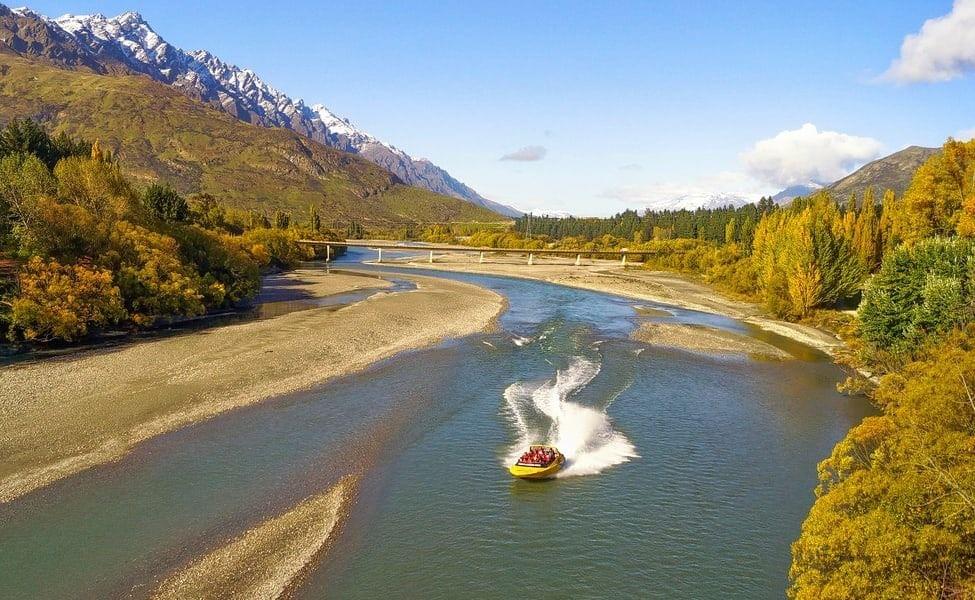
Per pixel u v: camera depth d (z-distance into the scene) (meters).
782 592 22.48
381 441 35.22
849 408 43.41
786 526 27.17
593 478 31.58
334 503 27.72
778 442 36.97
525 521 27.00
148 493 27.73
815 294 76.56
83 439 33.09
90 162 77.19
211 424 36.44
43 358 49.06
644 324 76.31
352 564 23.19
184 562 22.56
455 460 33.12
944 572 13.41
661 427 39.19
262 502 27.44
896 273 47.53
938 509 14.43
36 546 23.25
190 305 67.31
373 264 173.25
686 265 151.38
